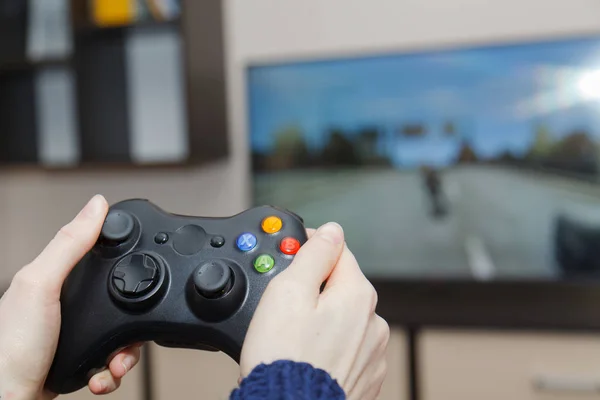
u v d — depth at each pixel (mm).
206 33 1416
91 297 421
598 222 1291
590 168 1287
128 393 1359
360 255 1433
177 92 1550
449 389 1235
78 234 426
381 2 1482
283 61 1431
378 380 387
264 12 1537
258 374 302
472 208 1361
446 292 1402
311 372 307
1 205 1734
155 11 1425
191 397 1353
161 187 1617
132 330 412
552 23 1396
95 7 1443
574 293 1373
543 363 1194
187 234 441
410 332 1246
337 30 1507
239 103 1557
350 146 1415
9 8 1576
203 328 400
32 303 405
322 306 349
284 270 374
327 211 1440
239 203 1574
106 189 1653
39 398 435
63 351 417
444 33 1454
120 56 1548
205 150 1393
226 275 394
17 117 1651
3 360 394
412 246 1404
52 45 1590
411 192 1393
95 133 1510
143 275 411
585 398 1174
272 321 335
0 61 1461
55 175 1682
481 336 1220
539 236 1331
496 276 1361
